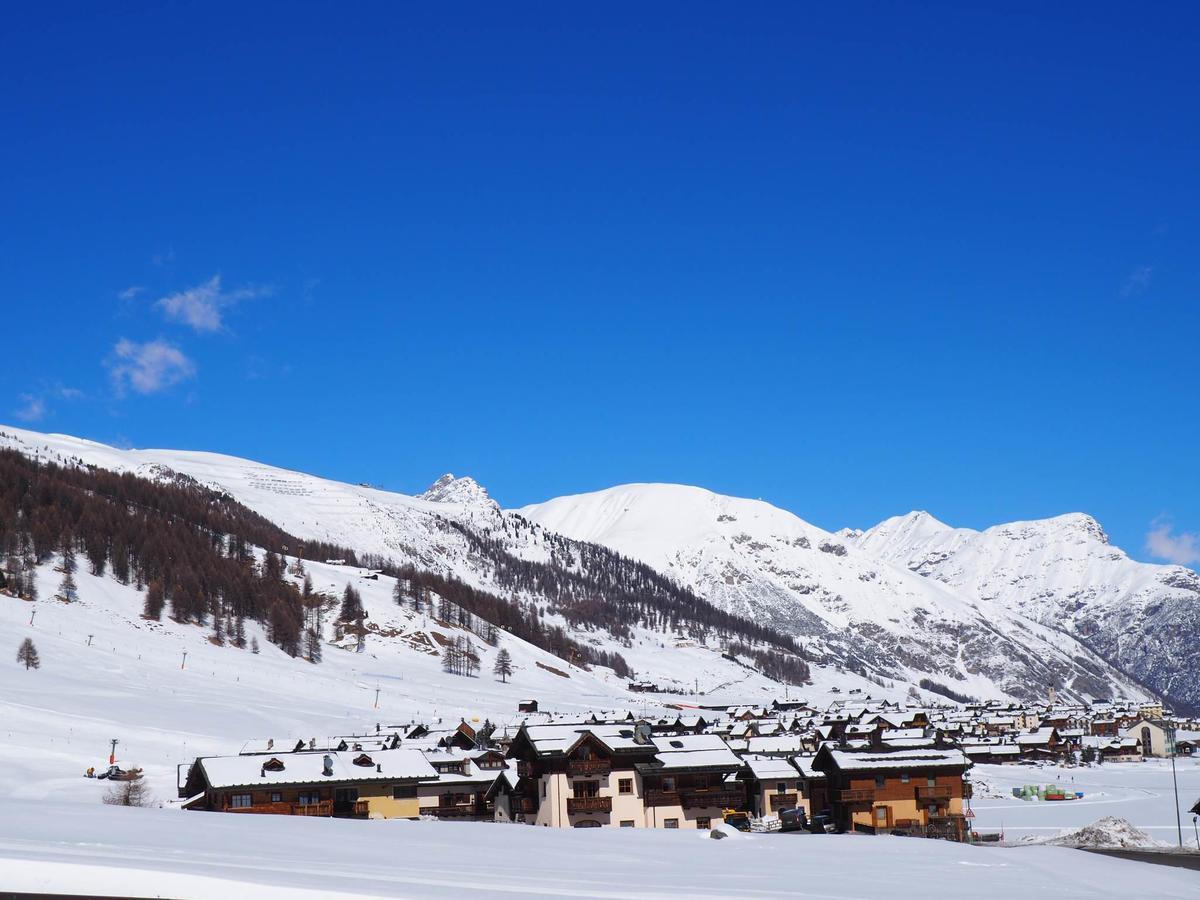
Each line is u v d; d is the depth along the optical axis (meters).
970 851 54.25
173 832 40.94
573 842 51.06
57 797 116.25
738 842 53.78
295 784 99.31
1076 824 128.38
